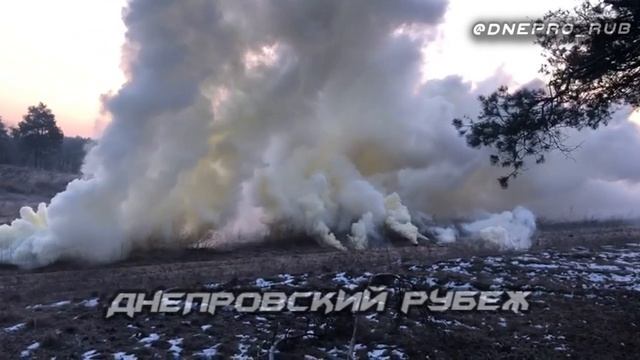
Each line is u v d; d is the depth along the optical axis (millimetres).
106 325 9742
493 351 9078
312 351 8742
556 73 11422
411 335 9531
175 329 9477
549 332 10023
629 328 10328
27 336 9219
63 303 11305
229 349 8656
